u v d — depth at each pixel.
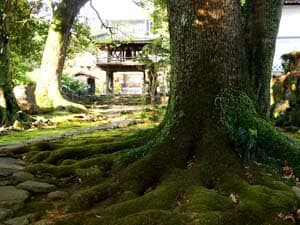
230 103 4.70
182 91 4.84
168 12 5.14
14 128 10.33
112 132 8.85
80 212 3.77
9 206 3.98
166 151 4.41
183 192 3.78
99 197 4.06
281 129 9.92
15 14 16.84
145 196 3.77
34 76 22.02
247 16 5.68
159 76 21.80
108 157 5.11
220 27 4.76
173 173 4.12
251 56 5.61
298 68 11.53
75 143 6.61
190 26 4.81
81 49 22.94
